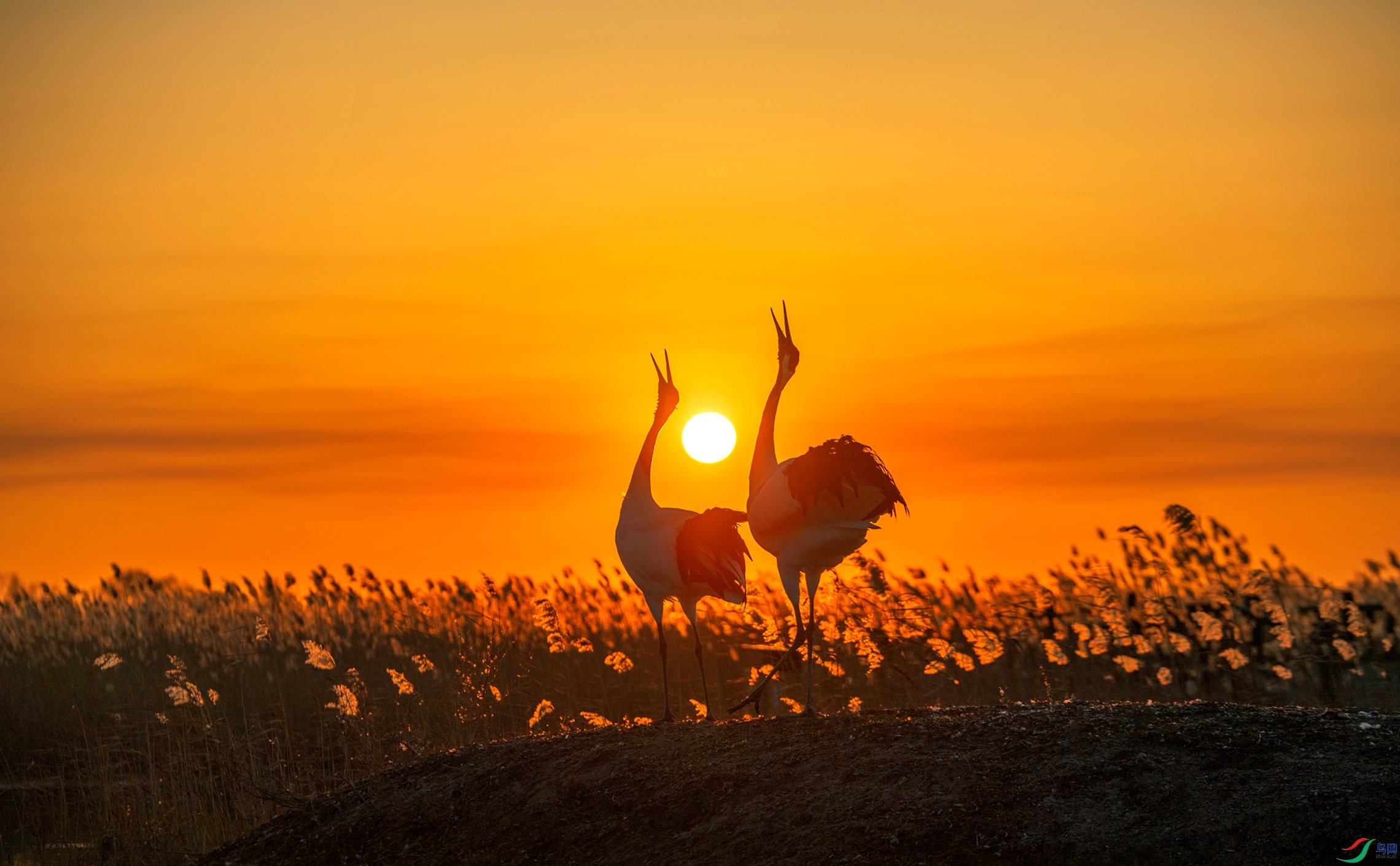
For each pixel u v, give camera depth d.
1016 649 59.22
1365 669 53.50
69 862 48.56
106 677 70.19
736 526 41.03
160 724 63.25
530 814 35.44
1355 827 26.64
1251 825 27.33
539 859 33.50
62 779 55.50
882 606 55.84
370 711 59.03
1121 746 31.22
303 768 56.19
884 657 53.56
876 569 55.97
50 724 64.25
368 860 36.56
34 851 50.59
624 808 34.12
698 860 30.73
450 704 58.94
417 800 38.31
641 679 63.31
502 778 37.72
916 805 30.12
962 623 59.53
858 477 36.16
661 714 57.84
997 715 34.59
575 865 32.69
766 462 41.22
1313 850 26.30
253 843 39.88
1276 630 49.75
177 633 78.44
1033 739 32.25
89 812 53.59
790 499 37.03
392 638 73.69
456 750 41.44
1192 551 57.50
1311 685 51.53
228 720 62.81
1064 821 28.59
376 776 41.28
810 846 29.78
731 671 63.59
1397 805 27.08
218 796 53.22
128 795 53.94
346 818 38.91
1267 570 55.19
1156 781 29.45
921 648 57.38
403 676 57.53
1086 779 29.95
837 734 34.84
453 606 72.12
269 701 66.69
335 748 59.75
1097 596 56.34
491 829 35.56
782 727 36.31
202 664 69.81
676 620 68.56
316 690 67.19
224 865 38.75
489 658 62.31
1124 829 28.03
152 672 70.38
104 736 62.62
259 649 72.56
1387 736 30.62
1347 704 49.72
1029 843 28.09
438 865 34.97
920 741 33.22
